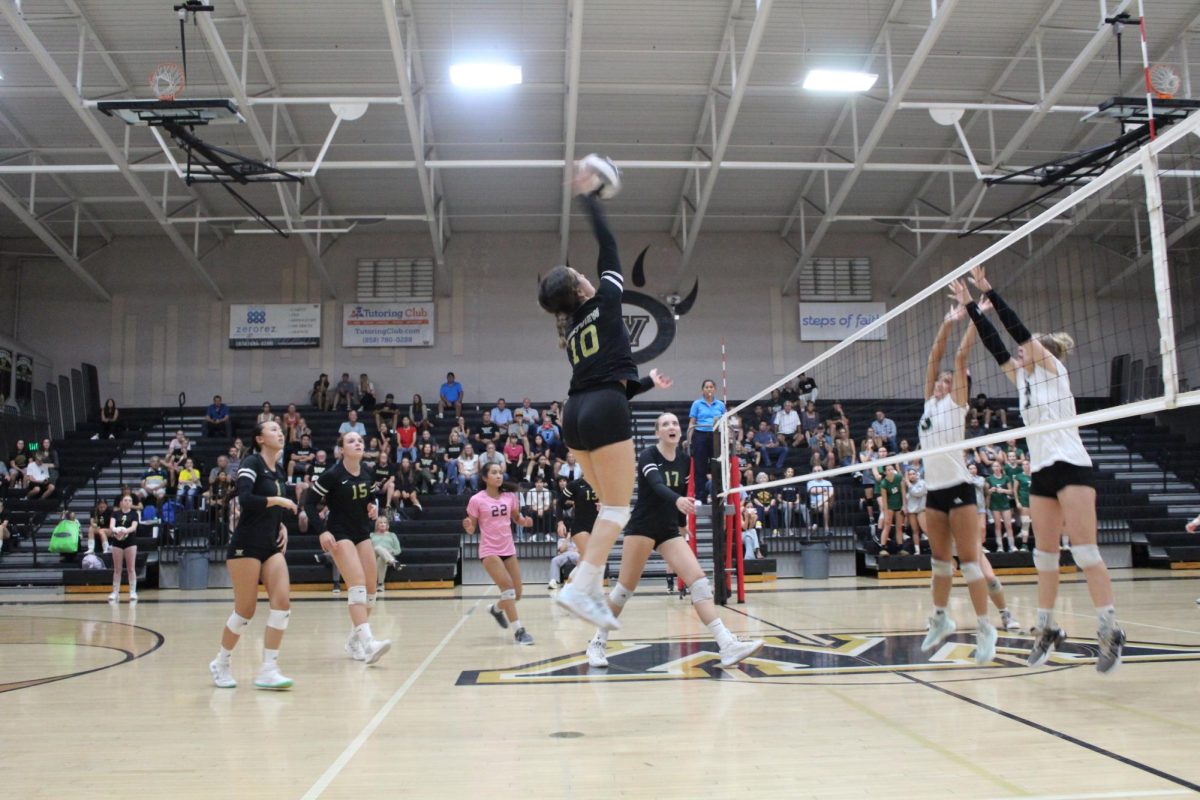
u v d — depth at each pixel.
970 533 5.77
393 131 19.47
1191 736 3.83
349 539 6.98
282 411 23.03
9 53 16.69
